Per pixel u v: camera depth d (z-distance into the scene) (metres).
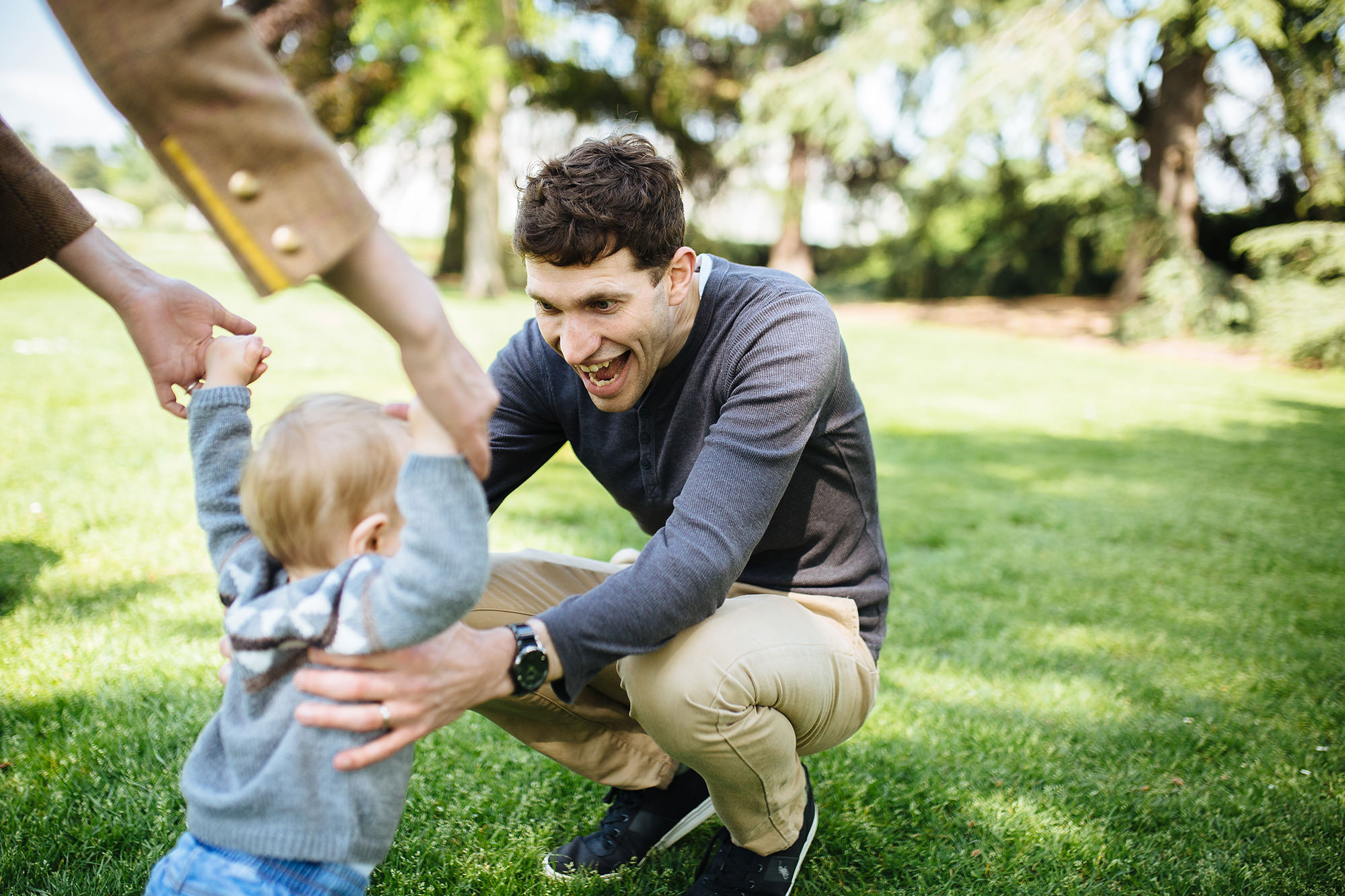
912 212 23.12
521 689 1.30
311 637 1.12
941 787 2.24
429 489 1.07
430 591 1.07
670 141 24.91
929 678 2.95
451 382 1.02
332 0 16.80
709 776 1.61
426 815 1.98
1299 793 2.29
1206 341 15.83
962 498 5.75
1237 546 4.82
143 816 1.88
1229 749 2.54
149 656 2.59
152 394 6.47
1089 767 2.41
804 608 1.75
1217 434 8.52
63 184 1.31
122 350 8.23
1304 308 14.21
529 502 4.82
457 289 21.61
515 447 1.88
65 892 1.65
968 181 21.44
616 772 1.88
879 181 25.72
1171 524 5.25
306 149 0.90
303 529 1.17
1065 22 15.66
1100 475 6.59
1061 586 4.05
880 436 7.97
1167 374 12.88
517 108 23.09
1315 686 3.03
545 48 21.95
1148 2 14.93
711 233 26.45
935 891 1.86
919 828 2.08
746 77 24.78
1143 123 18.14
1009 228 23.48
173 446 5.12
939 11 19.31
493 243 19.97
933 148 16.91
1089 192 16.28
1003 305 23.06
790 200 26.50
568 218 1.43
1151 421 9.16
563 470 5.75
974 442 7.84
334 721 1.13
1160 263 16.47
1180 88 17.08
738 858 1.72
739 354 1.61
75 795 1.93
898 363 13.20
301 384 7.66
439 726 1.23
